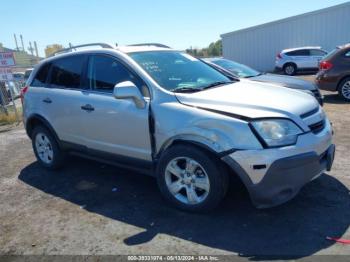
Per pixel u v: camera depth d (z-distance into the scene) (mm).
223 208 3588
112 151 4164
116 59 4059
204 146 3227
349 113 7754
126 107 3824
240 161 3062
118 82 4027
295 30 21766
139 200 3986
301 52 19953
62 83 4777
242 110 3172
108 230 3389
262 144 3004
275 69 21266
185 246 3014
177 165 3566
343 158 4801
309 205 3520
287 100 3426
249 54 23625
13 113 11641
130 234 3281
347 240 2906
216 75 4453
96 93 4223
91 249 3088
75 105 4422
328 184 3969
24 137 8047
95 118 4191
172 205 3756
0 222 3768
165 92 3602
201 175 3418
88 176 4906
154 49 4445
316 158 3154
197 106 3369
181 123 3365
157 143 3627
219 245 2986
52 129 4930
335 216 3283
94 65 4316
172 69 4109
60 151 5082
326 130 3441
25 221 3734
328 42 20969
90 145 4426
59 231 3451
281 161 2973
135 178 4684
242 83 4203
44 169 5422
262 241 2990
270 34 22578
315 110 3484
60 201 4172
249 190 3129
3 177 5230
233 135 3086
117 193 4242
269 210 3484
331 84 9492
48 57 5242
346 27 20234
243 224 3277
